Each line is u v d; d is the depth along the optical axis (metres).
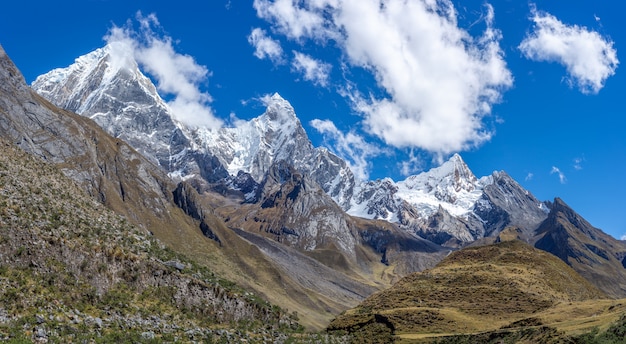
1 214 93.00
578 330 114.88
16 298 80.94
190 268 115.19
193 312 103.12
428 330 146.62
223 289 112.31
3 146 123.81
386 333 147.88
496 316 158.25
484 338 129.12
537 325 134.25
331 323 172.50
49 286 87.06
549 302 163.75
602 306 145.00
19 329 75.75
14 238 89.62
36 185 112.69
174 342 88.50
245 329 106.50
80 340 78.06
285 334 111.12
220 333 99.12
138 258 104.12
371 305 181.75
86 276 93.25
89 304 89.31
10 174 110.50
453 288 182.25
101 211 121.50
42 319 79.06
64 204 111.19
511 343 122.00
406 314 156.50
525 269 197.75
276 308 123.38
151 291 100.94
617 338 104.44
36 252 90.19
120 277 99.00
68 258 93.12
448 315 155.00
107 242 103.81
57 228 98.69
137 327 88.75
